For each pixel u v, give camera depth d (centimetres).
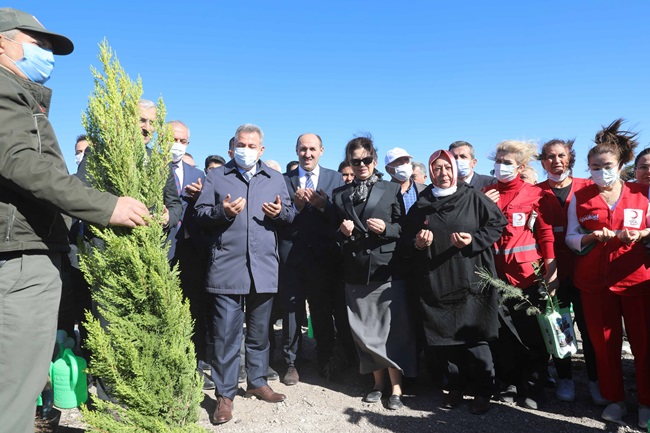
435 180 422
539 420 397
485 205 409
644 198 384
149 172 261
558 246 457
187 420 255
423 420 399
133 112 260
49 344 222
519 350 436
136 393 239
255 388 446
